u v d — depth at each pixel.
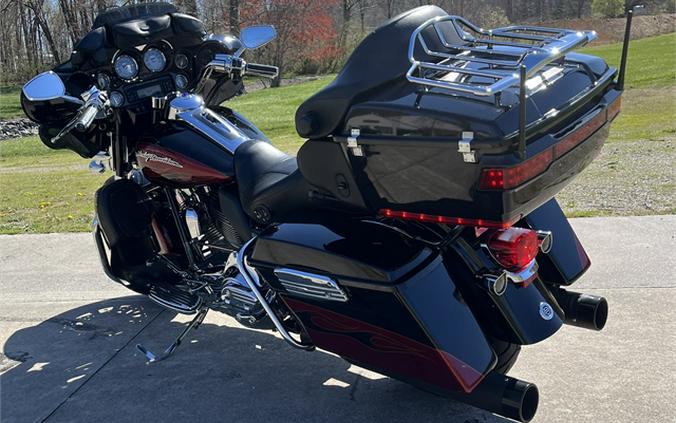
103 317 5.09
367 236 3.25
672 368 3.93
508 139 2.72
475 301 3.17
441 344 2.96
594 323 3.75
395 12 46.19
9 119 27.62
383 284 3.03
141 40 4.44
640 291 4.93
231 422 3.66
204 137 4.27
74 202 9.46
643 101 16.38
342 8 43.22
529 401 3.02
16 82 39.06
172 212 4.57
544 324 3.21
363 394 3.87
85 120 4.16
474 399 3.04
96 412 3.83
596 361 4.05
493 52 3.19
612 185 8.16
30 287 5.77
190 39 4.64
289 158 4.02
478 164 2.78
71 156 17.33
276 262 3.43
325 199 3.46
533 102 2.95
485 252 3.16
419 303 2.99
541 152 2.87
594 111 3.24
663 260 5.45
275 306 3.69
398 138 2.95
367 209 3.27
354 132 3.09
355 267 3.11
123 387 4.08
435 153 2.87
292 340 3.57
